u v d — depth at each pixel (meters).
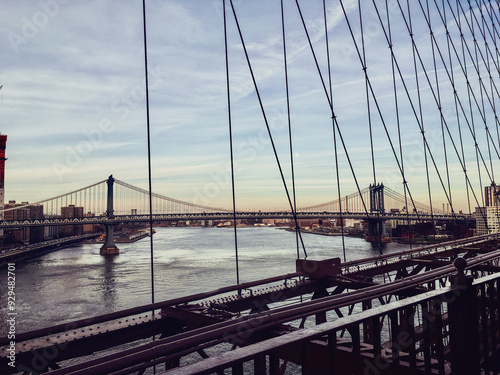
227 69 8.95
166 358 2.04
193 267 63.28
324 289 7.74
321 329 1.23
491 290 2.28
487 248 13.16
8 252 82.12
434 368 2.33
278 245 105.75
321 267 7.70
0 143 61.78
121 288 47.69
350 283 7.54
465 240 14.45
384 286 2.80
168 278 53.56
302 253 80.06
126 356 1.55
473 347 1.84
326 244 105.25
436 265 10.65
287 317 2.09
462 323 1.87
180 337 1.82
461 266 1.87
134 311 3.87
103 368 1.47
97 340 4.75
